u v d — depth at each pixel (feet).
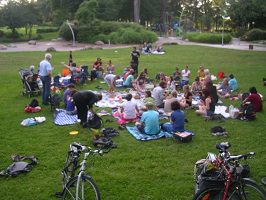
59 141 32.65
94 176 25.29
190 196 22.57
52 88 53.83
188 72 64.03
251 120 38.73
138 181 24.56
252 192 18.04
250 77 66.95
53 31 251.60
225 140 32.63
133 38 172.86
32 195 22.81
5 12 216.74
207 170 19.22
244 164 26.18
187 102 44.14
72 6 229.86
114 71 76.07
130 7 250.37
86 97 35.78
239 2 194.90
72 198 20.39
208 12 273.95
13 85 59.41
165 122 38.73
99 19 206.18
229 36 166.30
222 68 79.82
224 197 17.87
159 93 44.50
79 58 102.68
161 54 111.34
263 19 206.80
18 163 26.50
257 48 131.23
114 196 22.54
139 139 32.83
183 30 247.29
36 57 106.73
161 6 277.23
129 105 38.22
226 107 44.39
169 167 26.84
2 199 22.38
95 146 31.14
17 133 35.01
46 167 26.94
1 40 207.62
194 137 33.60
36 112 42.63
